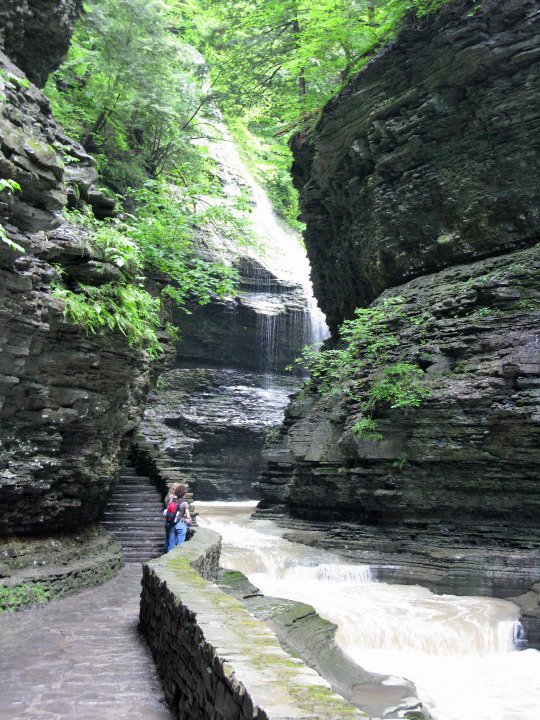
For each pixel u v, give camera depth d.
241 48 24.64
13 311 7.13
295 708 2.61
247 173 40.81
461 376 14.87
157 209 15.98
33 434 8.52
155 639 6.22
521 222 16.58
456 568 12.79
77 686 5.35
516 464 13.91
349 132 20.00
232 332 35.19
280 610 8.85
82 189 9.84
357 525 16.30
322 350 25.06
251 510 26.25
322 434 18.56
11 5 9.25
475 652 10.33
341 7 20.92
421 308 17.22
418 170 18.52
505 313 15.05
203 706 3.79
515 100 16.25
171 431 31.84
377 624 10.47
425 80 17.67
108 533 13.03
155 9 23.77
